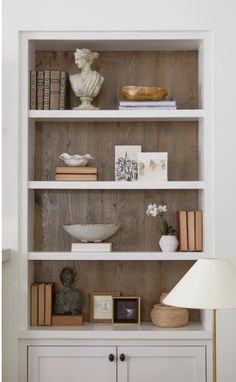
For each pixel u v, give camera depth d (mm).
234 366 3807
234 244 3822
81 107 3959
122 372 3814
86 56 3932
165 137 4145
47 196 4141
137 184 3875
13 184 3832
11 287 3828
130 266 4117
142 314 4109
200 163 4043
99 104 4156
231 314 3809
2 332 3812
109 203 4141
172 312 3891
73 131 4152
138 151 4039
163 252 3891
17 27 3838
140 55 4164
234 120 3822
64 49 4117
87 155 3951
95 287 4125
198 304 2906
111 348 3818
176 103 4148
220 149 3824
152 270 4117
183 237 3928
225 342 3809
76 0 3846
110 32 3869
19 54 3855
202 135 3932
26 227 3859
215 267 3008
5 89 3834
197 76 4152
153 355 3820
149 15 3838
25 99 3869
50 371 3826
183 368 3820
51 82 3922
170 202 4137
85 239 3947
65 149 4152
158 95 3910
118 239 4129
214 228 3824
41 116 3879
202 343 3820
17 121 3836
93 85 3947
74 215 4141
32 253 3863
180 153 4141
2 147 3838
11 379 3816
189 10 3836
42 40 3900
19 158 3861
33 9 3844
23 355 3834
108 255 3861
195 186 3867
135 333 3809
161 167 3936
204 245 3871
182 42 3951
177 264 4109
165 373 3820
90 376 3826
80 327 3918
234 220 3824
